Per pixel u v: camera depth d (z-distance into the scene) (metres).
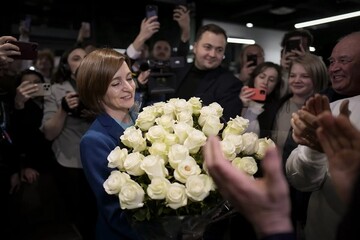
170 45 2.59
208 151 0.48
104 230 0.97
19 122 1.86
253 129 1.62
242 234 1.19
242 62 2.48
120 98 1.00
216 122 0.83
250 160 0.77
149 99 1.79
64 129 1.94
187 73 1.94
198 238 0.80
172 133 0.83
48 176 2.23
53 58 3.21
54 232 1.89
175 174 0.71
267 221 0.44
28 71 2.01
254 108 1.73
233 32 4.44
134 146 0.79
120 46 3.49
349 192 0.46
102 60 0.99
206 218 0.75
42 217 2.08
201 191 0.68
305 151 0.91
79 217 2.05
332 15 3.12
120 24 3.70
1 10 3.61
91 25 3.62
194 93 1.81
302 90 1.55
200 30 1.88
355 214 0.43
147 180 0.76
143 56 2.41
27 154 1.99
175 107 0.90
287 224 0.44
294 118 0.80
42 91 1.86
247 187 0.44
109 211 0.89
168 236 0.76
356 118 0.94
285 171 1.07
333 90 1.23
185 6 2.14
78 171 1.97
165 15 2.75
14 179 1.91
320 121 0.55
